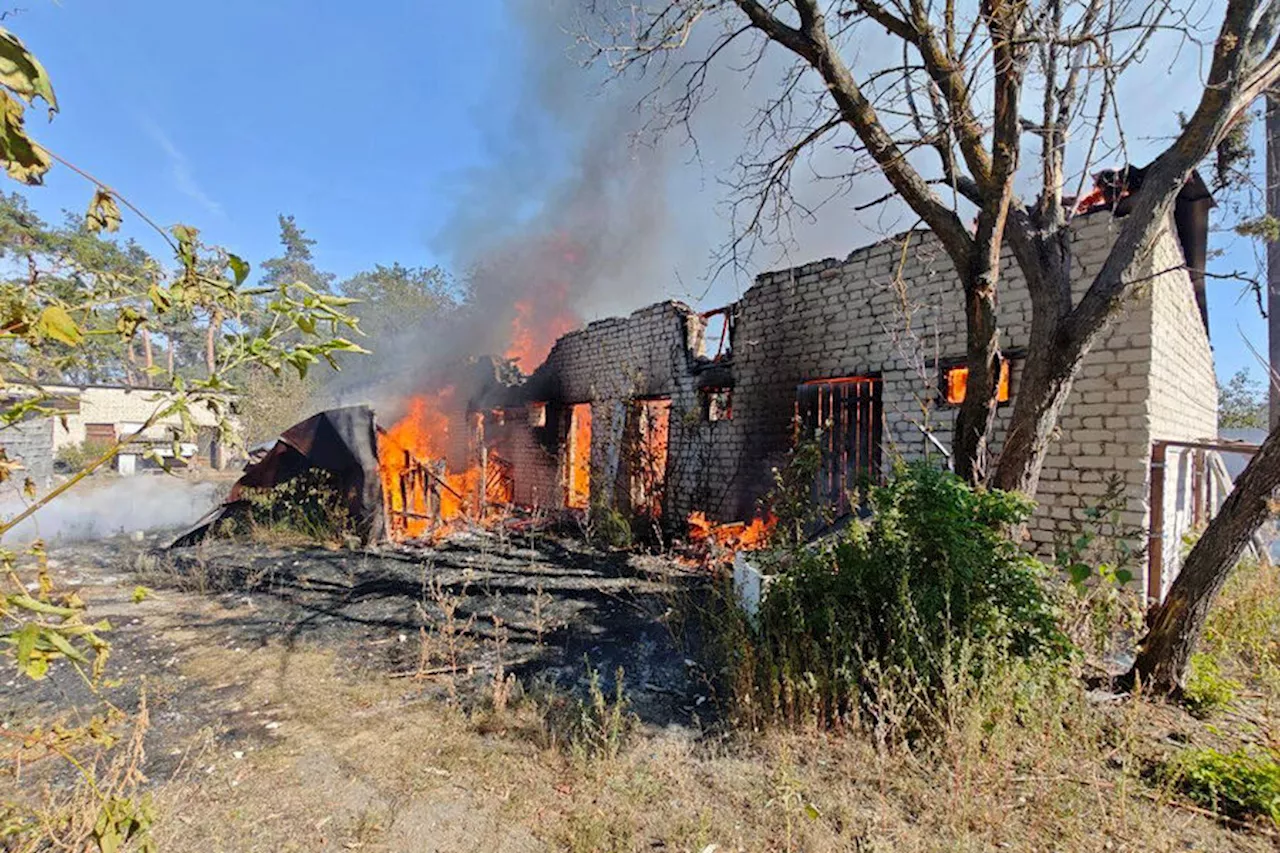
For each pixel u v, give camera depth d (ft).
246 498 31.37
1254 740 10.64
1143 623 14.56
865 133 14.03
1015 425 13.99
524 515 40.01
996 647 11.00
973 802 8.74
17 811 6.19
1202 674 12.57
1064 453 18.21
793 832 8.46
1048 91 13.92
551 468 42.32
